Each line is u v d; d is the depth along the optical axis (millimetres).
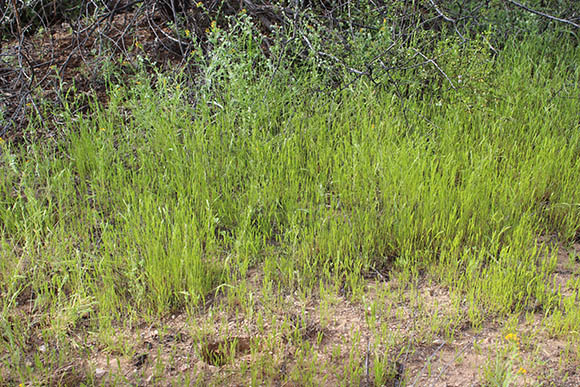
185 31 5801
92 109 5707
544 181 4633
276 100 5422
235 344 3342
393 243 4160
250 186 4406
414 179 4387
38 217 3936
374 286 3809
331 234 4027
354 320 3535
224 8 6531
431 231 4164
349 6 6035
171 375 3137
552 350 3277
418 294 3740
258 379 3107
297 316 3543
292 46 5980
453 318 3521
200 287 3652
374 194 4457
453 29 6590
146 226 3898
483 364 3195
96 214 4188
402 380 3119
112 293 3543
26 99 5555
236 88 5176
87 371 3139
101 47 6289
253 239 4152
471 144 5105
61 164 4902
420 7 6727
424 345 3344
